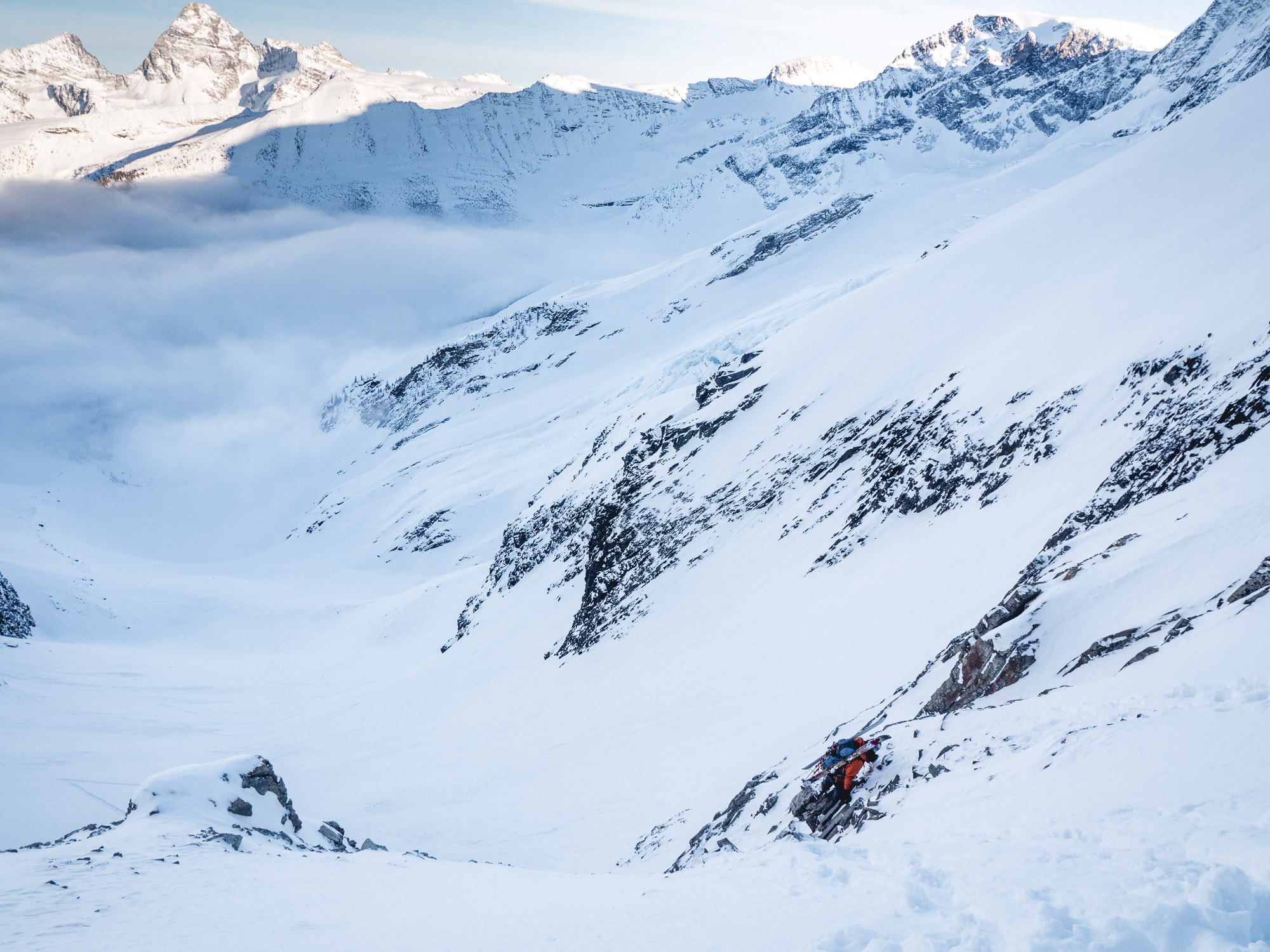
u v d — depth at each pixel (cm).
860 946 562
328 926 950
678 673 3809
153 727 6506
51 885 1172
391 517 17850
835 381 5466
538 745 3894
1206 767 714
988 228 6175
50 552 13975
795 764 1822
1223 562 1348
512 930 830
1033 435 3222
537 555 7394
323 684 8262
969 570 2747
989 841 734
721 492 5409
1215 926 468
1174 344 2764
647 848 2341
